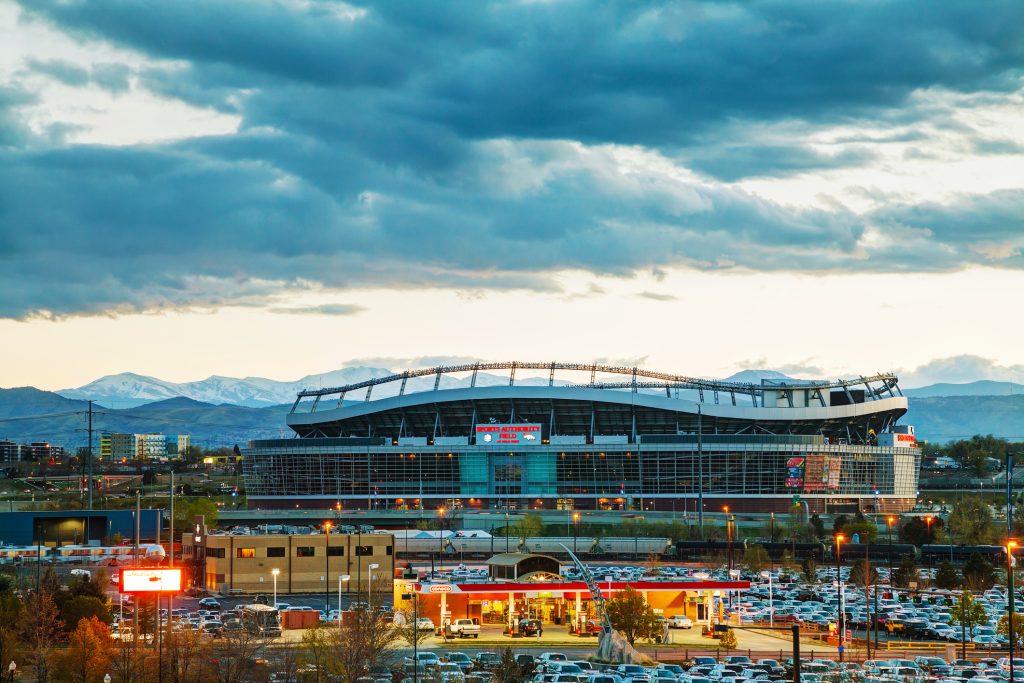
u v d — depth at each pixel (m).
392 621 180.88
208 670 152.00
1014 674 158.75
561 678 151.38
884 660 169.38
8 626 170.38
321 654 155.50
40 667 152.62
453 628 198.12
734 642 190.75
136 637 156.25
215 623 195.38
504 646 184.88
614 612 192.38
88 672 151.00
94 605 187.50
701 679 151.88
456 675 154.75
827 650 189.00
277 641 183.25
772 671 157.88
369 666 155.50
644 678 152.25
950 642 198.38
